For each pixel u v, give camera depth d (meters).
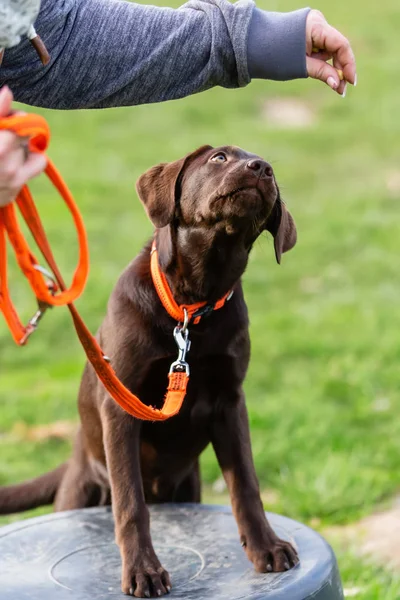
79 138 22.42
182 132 22.81
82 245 3.27
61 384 10.47
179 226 4.95
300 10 4.29
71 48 4.04
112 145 21.84
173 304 4.87
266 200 4.64
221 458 5.01
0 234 3.27
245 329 5.07
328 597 4.38
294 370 10.69
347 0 33.59
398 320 12.29
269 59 4.24
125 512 4.52
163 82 4.23
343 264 14.91
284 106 24.73
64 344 11.98
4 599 4.25
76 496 6.08
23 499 6.61
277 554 4.51
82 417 5.80
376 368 10.48
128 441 4.72
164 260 4.94
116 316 5.01
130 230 16.38
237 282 5.09
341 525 7.19
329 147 21.78
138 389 4.97
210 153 4.95
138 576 4.30
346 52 4.28
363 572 6.12
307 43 4.30
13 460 8.63
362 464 8.08
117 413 4.74
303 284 14.10
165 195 4.94
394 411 9.36
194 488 6.13
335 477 7.59
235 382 5.02
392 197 18.36
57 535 5.11
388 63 27.86
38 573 4.59
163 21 4.21
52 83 4.07
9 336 12.11
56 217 16.84
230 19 4.23
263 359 11.01
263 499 7.72
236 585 4.35
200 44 4.23
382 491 7.66
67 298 3.27
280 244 4.91
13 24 3.21
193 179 4.91
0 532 5.16
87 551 4.88
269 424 8.97
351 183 19.36
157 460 5.43
